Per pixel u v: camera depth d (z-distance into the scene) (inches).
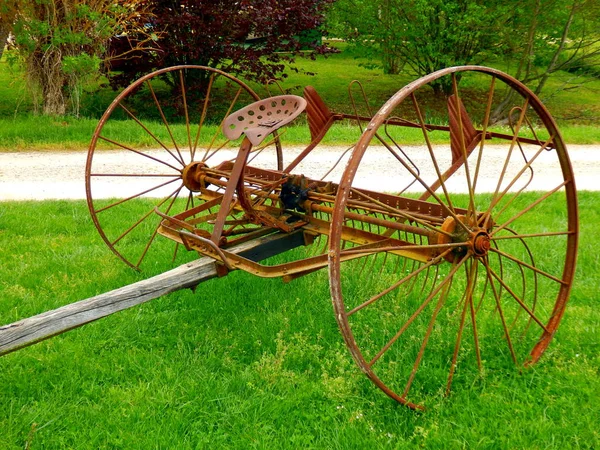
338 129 466.6
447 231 138.0
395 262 219.3
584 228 255.0
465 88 770.8
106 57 519.5
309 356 160.1
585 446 127.9
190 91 592.1
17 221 259.9
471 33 604.4
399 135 453.7
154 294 142.5
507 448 127.0
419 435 131.8
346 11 658.8
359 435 130.8
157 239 242.2
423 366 154.6
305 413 140.0
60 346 163.9
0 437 130.3
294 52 598.2
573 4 589.9
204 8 529.0
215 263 153.5
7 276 204.7
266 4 548.1
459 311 181.6
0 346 119.8
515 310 183.3
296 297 191.9
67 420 137.1
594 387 144.7
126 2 482.0
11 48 494.6
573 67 679.7
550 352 159.9
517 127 143.5
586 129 508.4
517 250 225.8
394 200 159.9
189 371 155.2
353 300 189.0
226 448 129.7
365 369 125.0
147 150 419.5
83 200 297.1
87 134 441.1
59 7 473.7
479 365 151.1
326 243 221.8
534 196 305.7
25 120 479.8
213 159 399.2
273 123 155.1
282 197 175.3
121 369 156.1
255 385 150.3
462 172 374.0
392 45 657.0
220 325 178.1
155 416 138.9
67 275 206.7
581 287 197.8
